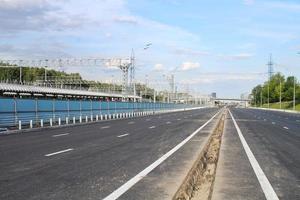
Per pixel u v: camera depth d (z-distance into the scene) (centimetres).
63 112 5475
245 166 1530
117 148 2131
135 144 2355
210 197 980
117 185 1132
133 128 3972
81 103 6081
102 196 992
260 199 976
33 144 2367
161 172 1362
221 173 1366
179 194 935
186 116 7769
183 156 1800
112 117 6869
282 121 5762
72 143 2416
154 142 2486
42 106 4922
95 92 9525
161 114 9281
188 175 1170
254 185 1154
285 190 1085
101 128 4000
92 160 1655
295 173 1373
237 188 1108
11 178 1238
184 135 3069
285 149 2150
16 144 2375
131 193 1029
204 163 1566
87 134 3181
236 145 2361
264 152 2005
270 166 1533
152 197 985
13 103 4278
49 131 3619
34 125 4466
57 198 970
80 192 1038
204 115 8350
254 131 3628
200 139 2716
